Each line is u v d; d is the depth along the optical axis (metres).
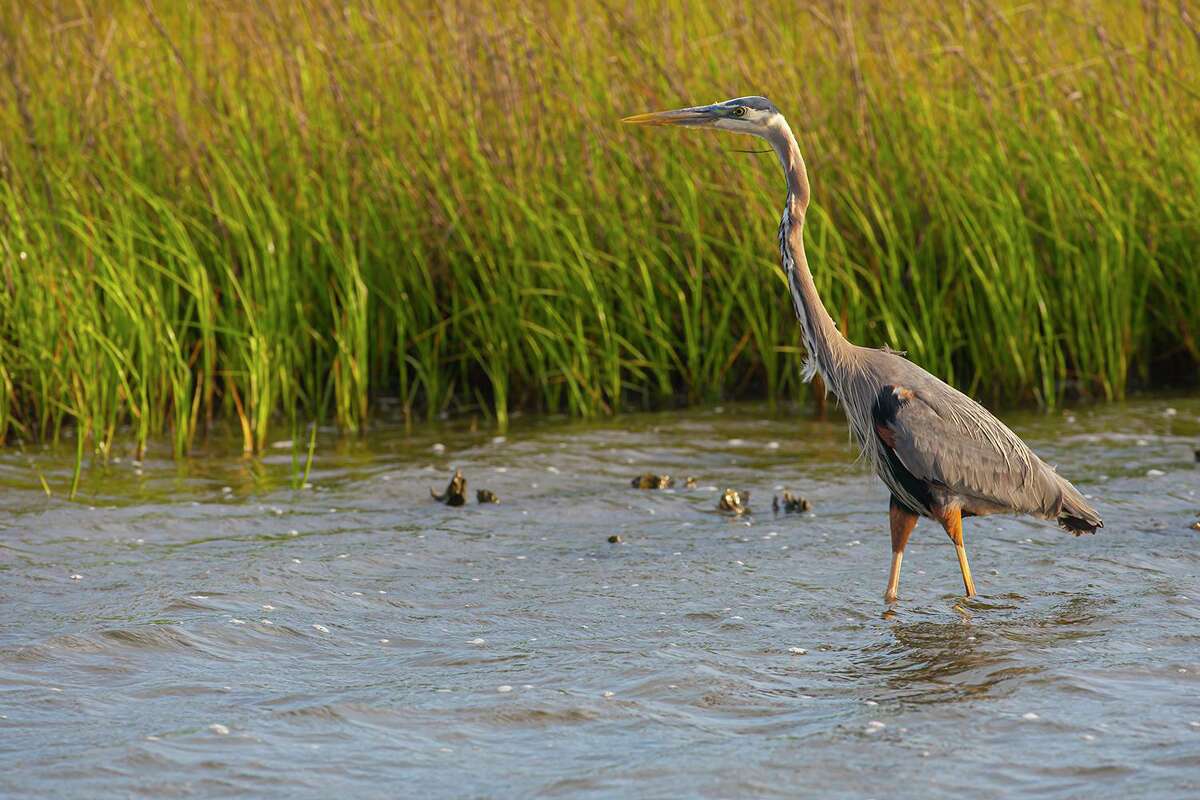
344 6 16.08
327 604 9.00
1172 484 11.62
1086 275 15.05
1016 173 15.46
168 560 9.90
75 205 14.27
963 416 9.00
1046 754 6.55
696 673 7.61
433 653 8.07
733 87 15.82
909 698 7.27
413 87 15.90
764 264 15.19
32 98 15.76
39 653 7.86
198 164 15.07
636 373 15.36
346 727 6.93
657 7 17.14
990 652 7.94
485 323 14.92
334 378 14.75
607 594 9.21
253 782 6.29
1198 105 16.03
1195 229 15.34
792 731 6.87
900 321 14.94
